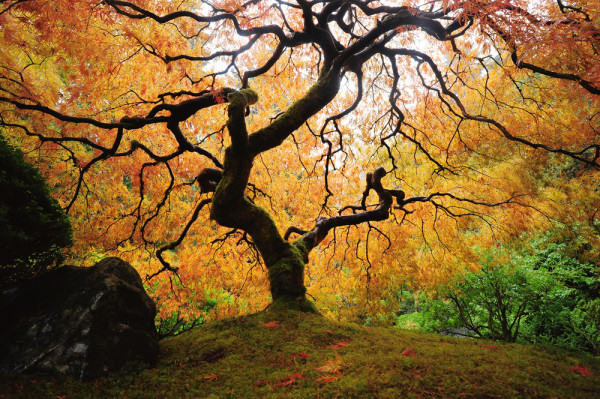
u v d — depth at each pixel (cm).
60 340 195
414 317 830
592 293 705
